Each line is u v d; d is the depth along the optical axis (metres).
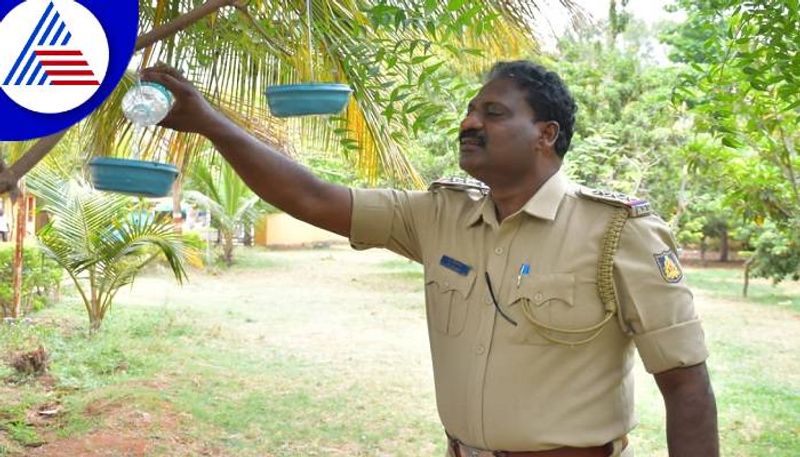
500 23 3.46
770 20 2.78
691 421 1.60
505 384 1.63
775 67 3.13
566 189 1.73
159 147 3.94
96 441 5.04
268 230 24.94
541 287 1.62
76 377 6.62
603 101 13.65
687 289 1.64
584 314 1.61
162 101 1.59
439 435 5.55
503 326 1.65
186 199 15.69
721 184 6.67
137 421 5.45
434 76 2.58
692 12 4.34
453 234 1.79
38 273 9.78
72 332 8.50
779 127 4.52
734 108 3.92
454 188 1.87
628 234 1.62
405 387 6.88
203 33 2.60
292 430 5.53
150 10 2.81
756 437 5.54
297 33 2.63
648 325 1.59
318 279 15.93
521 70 1.72
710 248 25.62
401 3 2.24
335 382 6.97
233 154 1.77
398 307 12.09
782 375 7.64
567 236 1.65
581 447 1.62
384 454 5.16
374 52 2.49
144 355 7.54
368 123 3.50
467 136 1.73
